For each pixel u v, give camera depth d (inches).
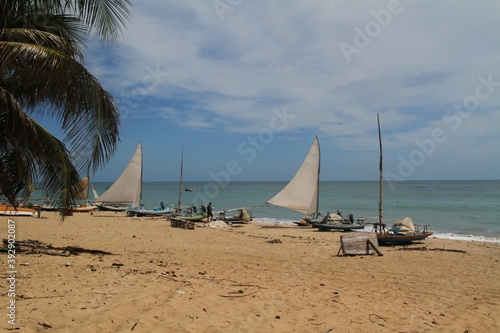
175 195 3467.0
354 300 272.4
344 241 526.0
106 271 304.0
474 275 401.1
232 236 754.2
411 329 211.2
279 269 396.5
